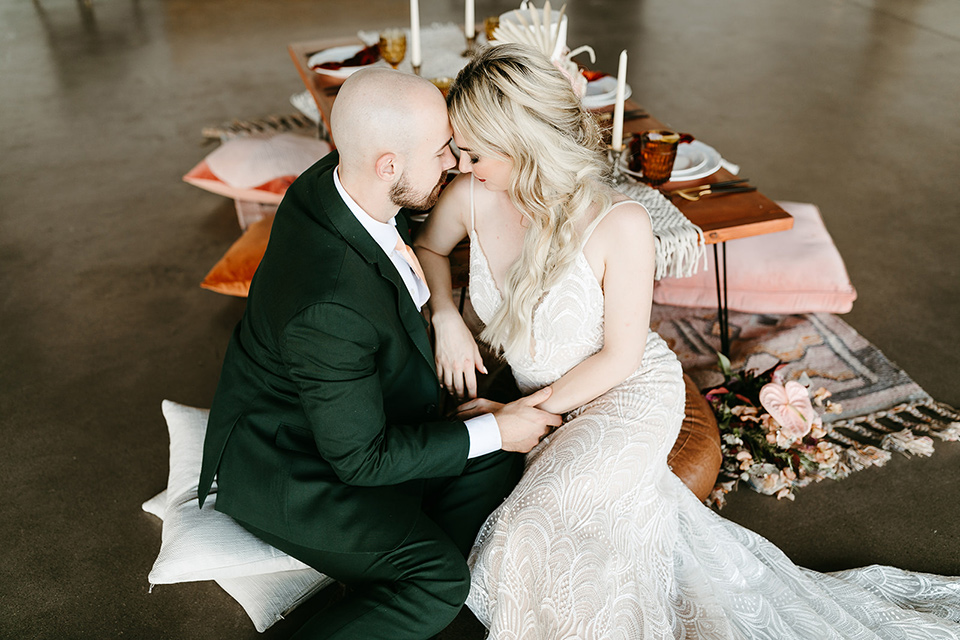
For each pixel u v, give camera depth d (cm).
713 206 202
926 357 250
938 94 454
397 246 154
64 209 354
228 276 269
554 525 148
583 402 167
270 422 152
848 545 191
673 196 207
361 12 628
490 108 139
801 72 491
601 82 277
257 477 150
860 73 488
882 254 305
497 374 196
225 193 329
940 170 367
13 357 262
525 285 156
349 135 134
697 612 164
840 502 203
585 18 597
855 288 284
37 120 448
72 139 423
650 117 253
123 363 259
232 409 156
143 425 234
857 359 247
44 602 182
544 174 144
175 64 531
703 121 423
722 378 238
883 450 215
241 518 153
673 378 172
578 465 152
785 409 201
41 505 207
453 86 146
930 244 311
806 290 263
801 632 165
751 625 167
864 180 360
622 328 158
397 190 142
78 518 203
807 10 620
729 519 199
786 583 176
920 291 282
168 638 174
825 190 351
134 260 315
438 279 181
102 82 503
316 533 148
